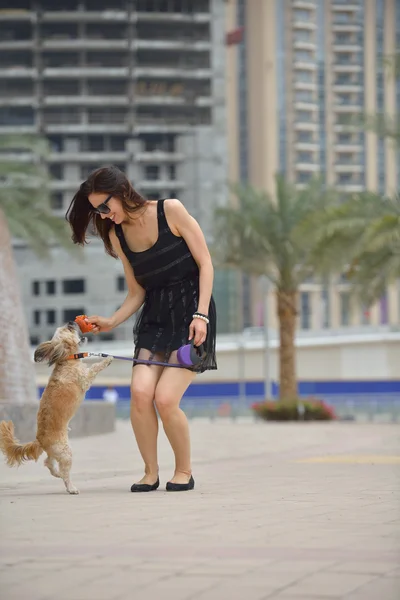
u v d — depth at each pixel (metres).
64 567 4.41
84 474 10.73
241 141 143.38
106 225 8.02
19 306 19.62
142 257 7.87
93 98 112.44
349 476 9.45
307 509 6.52
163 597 3.77
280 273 40.72
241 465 11.41
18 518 6.14
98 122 113.56
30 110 113.38
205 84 116.44
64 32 114.81
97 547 4.94
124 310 8.09
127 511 6.45
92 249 107.19
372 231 31.50
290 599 3.69
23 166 39.09
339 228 33.28
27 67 113.19
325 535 5.29
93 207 7.82
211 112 115.50
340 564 4.40
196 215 112.88
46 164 110.94
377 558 4.56
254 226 39.84
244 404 50.91
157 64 116.19
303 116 143.38
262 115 141.88
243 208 40.69
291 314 40.62
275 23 143.25
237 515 6.19
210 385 72.62
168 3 116.44
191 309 7.93
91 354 7.92
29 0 114.75
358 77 147.88
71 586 4.00
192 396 72.94
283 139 142.62
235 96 143.62
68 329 7.93
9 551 4.88
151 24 115.94
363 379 70.50
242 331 135.25
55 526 5.73
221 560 4.53
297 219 39.84
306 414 38.59
